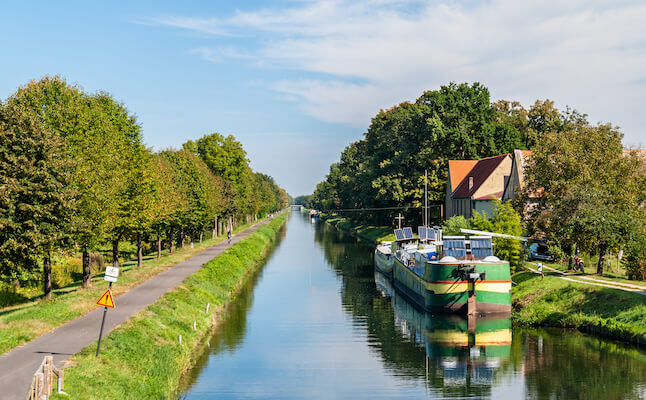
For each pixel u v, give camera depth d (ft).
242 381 91.66
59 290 138.41
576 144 167.94
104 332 87.20
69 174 107.55
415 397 85.71
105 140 135.85
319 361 104.22
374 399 84.74
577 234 143.02
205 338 118.01
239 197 360.48
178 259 203.21
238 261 226.99
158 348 89.10
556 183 163.94
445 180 317.42
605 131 166.81
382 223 402.93
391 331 128.06
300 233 497.46
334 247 345.92
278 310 150.92
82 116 128.06
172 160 245.24
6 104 105.70
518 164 222.07
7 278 135.95
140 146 162.91
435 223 320.91
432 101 337.93
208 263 191.31
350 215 520.42
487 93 357.00
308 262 266.36
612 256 183.21
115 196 136.46
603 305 120.78
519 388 88.53
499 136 317.83
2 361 70.28
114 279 74.59
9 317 95.66
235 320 137.18
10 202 98.17
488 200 245.86
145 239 222.48
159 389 75.05
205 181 257.34
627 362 98.17
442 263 140.77
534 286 142.72
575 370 95.30
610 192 152.97
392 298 173.88
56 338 82.99
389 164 349.00
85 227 112.68
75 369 67.77
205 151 334.65
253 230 418.51
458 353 108.99
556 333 119.85
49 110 124.16
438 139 319.47
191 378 92.58
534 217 175.83
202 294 144.25
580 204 143.33
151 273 163.43
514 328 126.93
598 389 86.63
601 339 112.57
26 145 102.78
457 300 140.56
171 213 192.75
